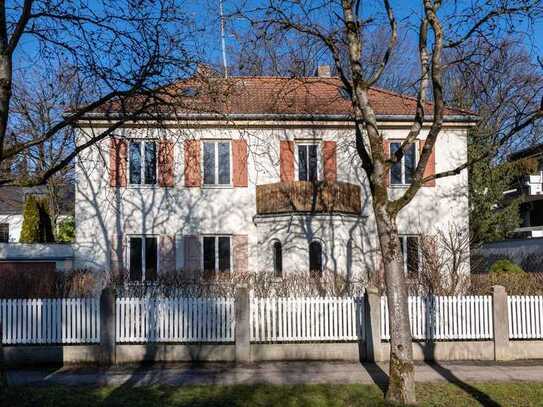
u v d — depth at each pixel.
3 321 12.38
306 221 19.52
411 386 9.10
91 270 19.14
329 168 21.00
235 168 20.78
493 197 26.47
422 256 18.64
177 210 20.59
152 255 20.59
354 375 11.13
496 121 19.94
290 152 20.95
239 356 12.31
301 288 15.05
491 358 12.77
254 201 20.77
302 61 12.24
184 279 17.11
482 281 16.06
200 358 12.34
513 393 9.84
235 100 21.22
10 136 11.99
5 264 20.11
